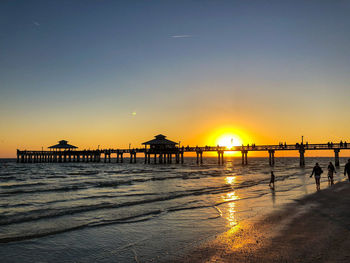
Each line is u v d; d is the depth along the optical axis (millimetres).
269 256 7457
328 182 27625
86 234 10656
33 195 22312
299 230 9914
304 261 6953
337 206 14219
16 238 10211
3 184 31516
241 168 68625
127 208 15984
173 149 81500
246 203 16938
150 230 11062
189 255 7934
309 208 14031
